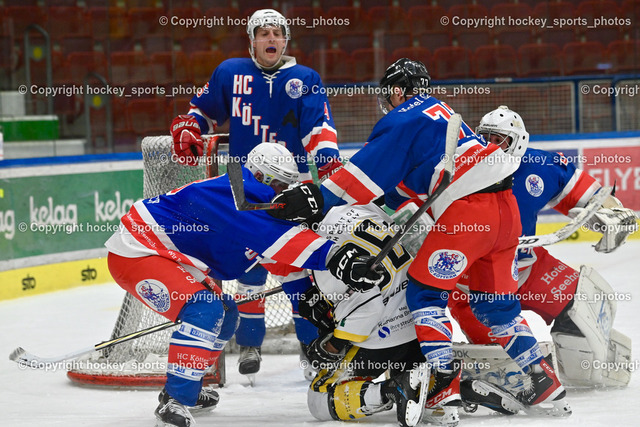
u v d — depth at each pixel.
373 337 8.52
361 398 8.24
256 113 11.63
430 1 29.62
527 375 8.47
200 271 8.64
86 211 19.59
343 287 8.40
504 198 8.47
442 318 8.34
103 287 19.33
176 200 8.55
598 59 28.39
